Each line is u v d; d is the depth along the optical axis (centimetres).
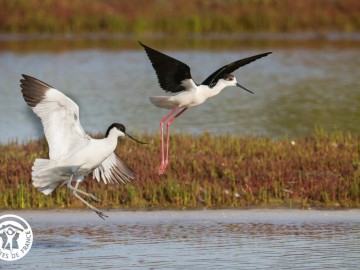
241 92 3041
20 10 4541
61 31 4488
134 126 2342
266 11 4641
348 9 4722
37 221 1363
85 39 4341
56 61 3641
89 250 1191
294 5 4750
